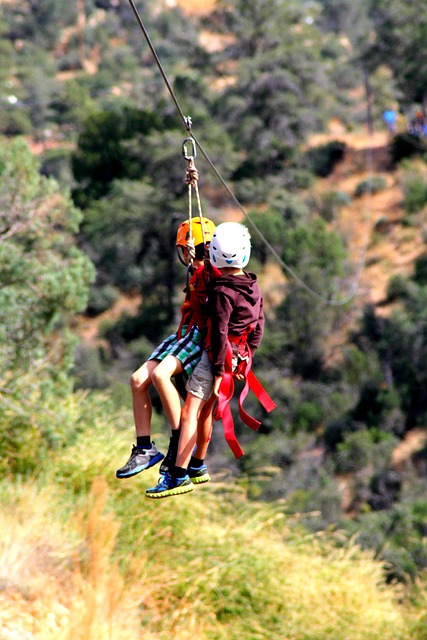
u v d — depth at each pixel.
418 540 85.38
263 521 42.59
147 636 29.38
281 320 148.25
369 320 149.62
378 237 181.50
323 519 103.19
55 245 47.34
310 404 133.38
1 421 40.06
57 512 34.47
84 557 31.70
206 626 32.41
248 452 118.88
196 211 161.25
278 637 33.22
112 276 171.12
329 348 147.62
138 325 163.12
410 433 129.75
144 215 160.50
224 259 16.64
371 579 41.34
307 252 155.12
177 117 182.50
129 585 31.95
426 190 191.25
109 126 180.88
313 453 125.44
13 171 43.66
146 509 37.12
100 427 43.94
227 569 35.31
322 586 37.94
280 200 186.38
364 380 137.00
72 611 26.94
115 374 145.75
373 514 104.88
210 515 40.91
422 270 162.38
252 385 17.72
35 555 30.14
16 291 43.06
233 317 16.64
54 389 43.78
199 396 16.67
